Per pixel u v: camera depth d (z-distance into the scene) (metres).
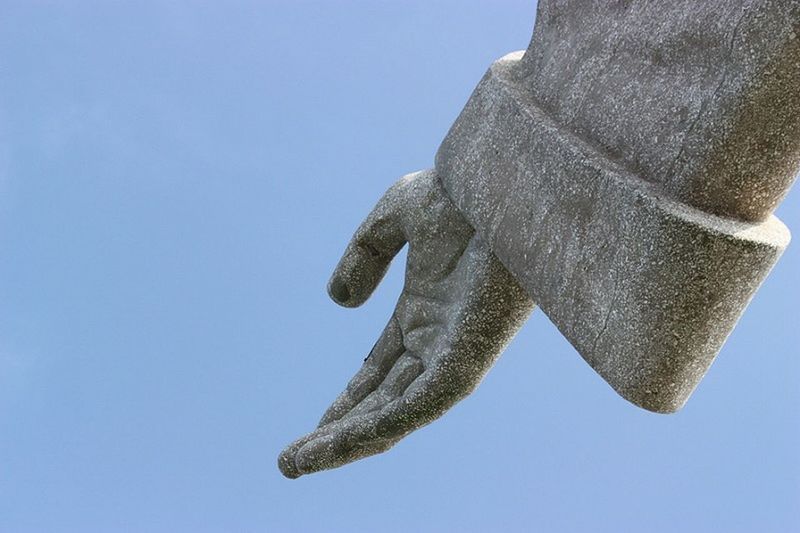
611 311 2.48
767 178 2.34
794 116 2.26
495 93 2.91
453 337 3.02
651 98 2.49
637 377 2.45
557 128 2.68
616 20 2.64
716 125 2.31
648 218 2.37
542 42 2.91
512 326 3.00
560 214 2.62
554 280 2.64
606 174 2.49
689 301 2.35
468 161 2.97
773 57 2.21
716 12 2.32
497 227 2.84
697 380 2.47
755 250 2.31
